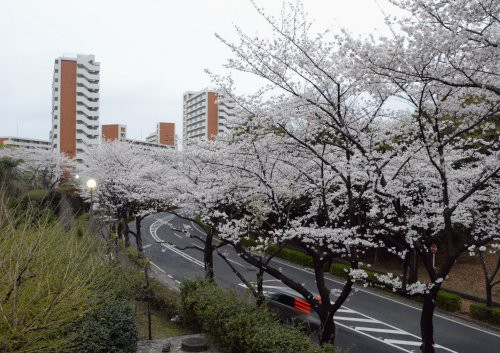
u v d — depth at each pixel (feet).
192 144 43.24
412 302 51.52
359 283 61.21
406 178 29.32
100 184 72.23
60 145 169.58
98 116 179.32
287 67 25.77
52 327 15.79
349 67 22.77
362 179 29.73
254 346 24.11
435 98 25.55
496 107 23.58
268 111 27.37
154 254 78.64
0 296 14.64
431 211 27.55
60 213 41.42
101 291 27.09
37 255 15.92
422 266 69.15
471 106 24.70
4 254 16.07
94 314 24.93
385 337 38.17
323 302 26.53
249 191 32.94
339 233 24.95
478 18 18.90
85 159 92.43
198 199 36.50
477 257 67.36
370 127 29.09
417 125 28.19
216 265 70.33
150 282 45.03
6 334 14.38
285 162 30.81
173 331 34.63
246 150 30.81
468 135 34.78
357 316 44.86
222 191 34.78
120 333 24.73
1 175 63.98
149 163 68.33
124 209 71.26
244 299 30.99
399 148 27.20
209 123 209.46
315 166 31.83
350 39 21.26
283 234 28.02
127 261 46.03
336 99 26.94
